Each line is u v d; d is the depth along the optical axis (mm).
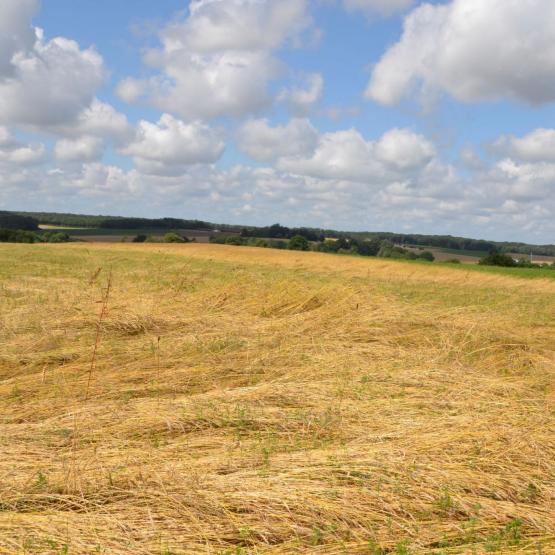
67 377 6129
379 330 8656
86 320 8438
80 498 3361
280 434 4555
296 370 6500
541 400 5723
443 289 18922
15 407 5152
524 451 4215
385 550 3053
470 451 4152
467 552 3023
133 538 3000
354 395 5582
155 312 9305
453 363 7195
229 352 7293
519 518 3334
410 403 5348
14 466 3783
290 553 2951
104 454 4023
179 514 3221
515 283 23531
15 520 3096
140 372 6336
